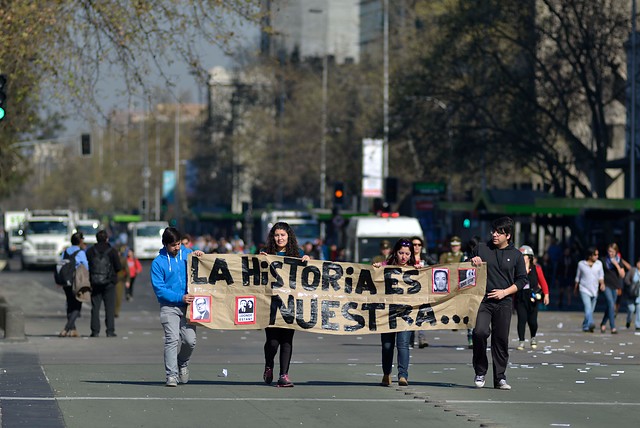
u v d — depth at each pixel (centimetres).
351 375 2506
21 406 1933
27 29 3622
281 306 2220
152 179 19800
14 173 7769
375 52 12925
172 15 3709
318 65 15438
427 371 2614
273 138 13575
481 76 7681
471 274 2261
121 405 1952
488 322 2247
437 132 7931
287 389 2208
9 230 12756
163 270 2191
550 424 1811
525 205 7344
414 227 5572
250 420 1802
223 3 3719
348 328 2255
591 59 7269
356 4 19325
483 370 2267
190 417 1823
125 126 4041
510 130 7781
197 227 18125
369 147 9950
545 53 7706
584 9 7275
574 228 7731
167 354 2212
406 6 10519
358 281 2267
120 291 4869
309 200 14062
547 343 3506
